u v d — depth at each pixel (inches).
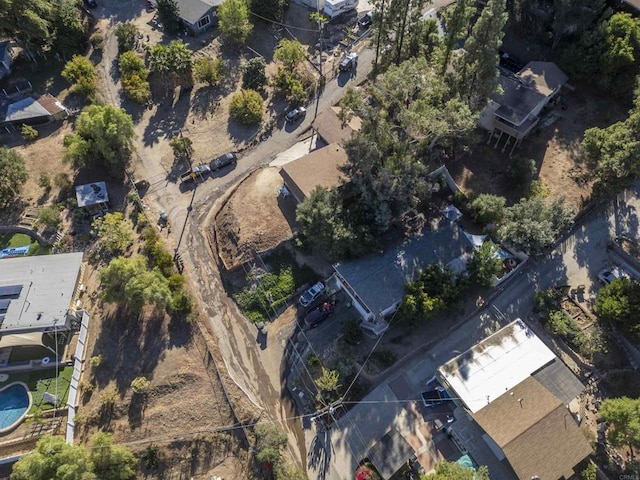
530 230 2220.7
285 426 2082.9
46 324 2074.3
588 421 2048.5
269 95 3245.6
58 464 1726.1
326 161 2620.6
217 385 2132.1
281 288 2423.7
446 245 2349.9
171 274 2389.3
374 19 2748.5
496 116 2628.0
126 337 2207.2
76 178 2743.6
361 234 2266.2
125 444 1967.3
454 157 2787.9
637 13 2933.1
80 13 3570.4
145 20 3668.8
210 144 2984.7
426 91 2316.7
